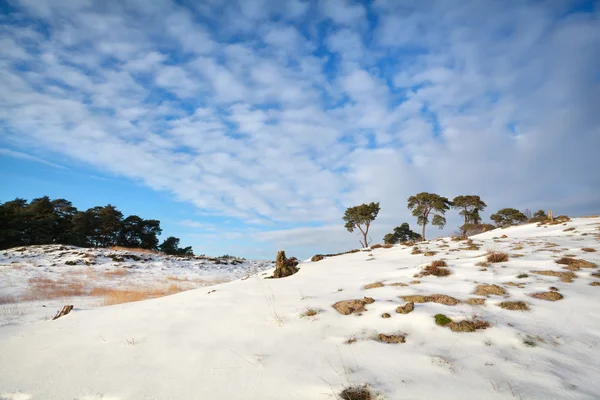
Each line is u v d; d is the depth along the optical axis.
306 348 5.04
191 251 57.69
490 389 3.66
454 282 7.60
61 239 45.09
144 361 5.00
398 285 7.80
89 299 15.18
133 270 27.03
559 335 4.82
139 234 52.53
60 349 5.75
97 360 5.14
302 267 12.42
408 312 5.90
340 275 10.22
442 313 5.73
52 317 9.37
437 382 3.87
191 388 4.15
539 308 5.70
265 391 3.97
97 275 23.77
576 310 5.52
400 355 4.59
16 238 39.00
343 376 4.15
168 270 28.69
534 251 10.27
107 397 4.07
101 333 6.43
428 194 39.06
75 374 4.72
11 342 6.40
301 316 6.35
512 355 4.38
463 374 4.01
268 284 9.88
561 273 7.44
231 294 8.77
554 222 19.89
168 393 4.06
